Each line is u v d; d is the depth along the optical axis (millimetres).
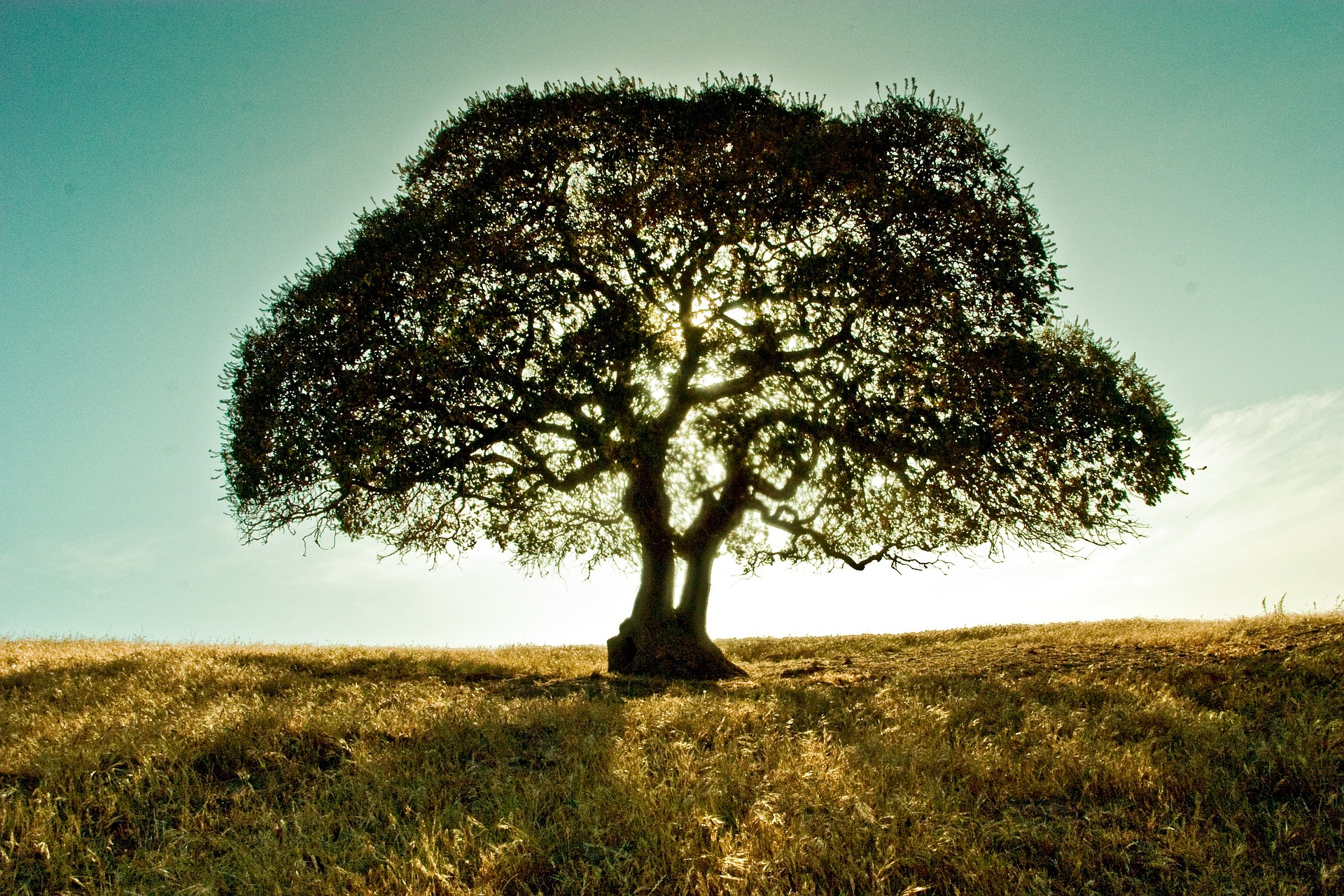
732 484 17672
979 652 16812
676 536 17828
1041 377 14914
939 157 15312
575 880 5020
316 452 14375
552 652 23016
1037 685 10680
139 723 8141
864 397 14938
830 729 8477
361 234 15367
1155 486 15445
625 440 15180
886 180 14656
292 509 15469
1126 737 7770
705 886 4875
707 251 16109
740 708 9484
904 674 13641
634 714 9047
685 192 15148
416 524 17094
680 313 16625
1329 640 11461
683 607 17375
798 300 14875
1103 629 20125
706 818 5664
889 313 14523
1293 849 5312
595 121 16188
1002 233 14906
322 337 14328
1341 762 6574
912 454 14758
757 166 14812
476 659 18375
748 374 16469
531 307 14484
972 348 14461
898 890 4930
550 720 8680
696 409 18703
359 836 5559
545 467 16266
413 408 14234
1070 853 5242
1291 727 7367
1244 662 10836
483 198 15781
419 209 15875
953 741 7879
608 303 15750
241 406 14828
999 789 6340
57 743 7406
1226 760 6875
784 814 5801
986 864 5062
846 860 5160
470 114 16984
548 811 6102
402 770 6871
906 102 15695
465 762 7348
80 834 5590
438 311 13977
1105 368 16594
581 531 19438
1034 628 23562
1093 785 6344
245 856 5242
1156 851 5289
